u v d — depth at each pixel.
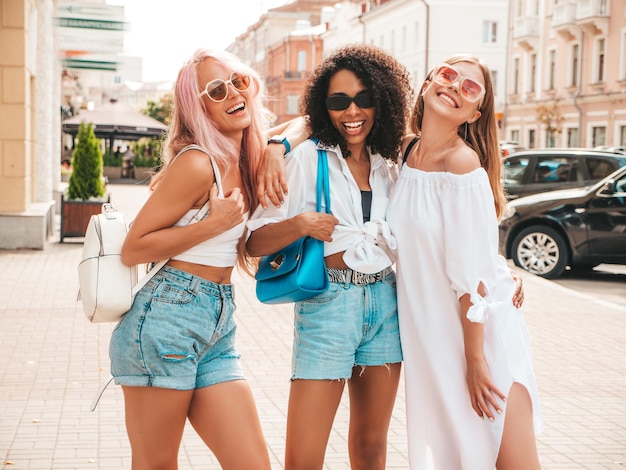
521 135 49.69
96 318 3.00
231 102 3.04
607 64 40.69
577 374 6.57
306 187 3.28
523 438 3.18
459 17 54.72
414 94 3.48
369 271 3.22
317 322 3.23
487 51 54.88
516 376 3.18
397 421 5.31
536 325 8.42
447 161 3.14
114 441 4.74
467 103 3.15
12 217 13.28
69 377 6.05
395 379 3.39
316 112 3.30
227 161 3.04
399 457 4.66
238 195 3.00
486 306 3.06
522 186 15.13
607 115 40.88
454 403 3.20
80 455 4.52
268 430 5.02
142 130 38.84
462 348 3.20
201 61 3.05
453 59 3.26
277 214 3.20
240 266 3.37
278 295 3.16
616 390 6.13
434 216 3.16
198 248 3.01
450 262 3.09
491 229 3.09
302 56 84.69
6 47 13.23
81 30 20.83
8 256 12.56
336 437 4.97
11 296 9.27
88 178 14.80
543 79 47.03
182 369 2.97
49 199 16.36
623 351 7.36
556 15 43.81
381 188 3.35
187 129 3.07
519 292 3.38
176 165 2.96
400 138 3.36
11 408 5.31
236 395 3.10
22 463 4.39
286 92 84.56
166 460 3.08
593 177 14.63
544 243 12.18
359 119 3.26
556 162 15.01
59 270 11.26
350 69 3.25
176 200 2.96
